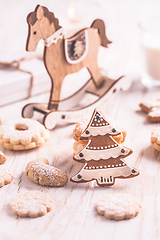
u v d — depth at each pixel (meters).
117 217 0.52
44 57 0.66
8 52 0.89
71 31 0.85
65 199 0.55
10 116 0.72
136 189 0.57
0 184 0.56
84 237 0.50
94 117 0.57
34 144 0.63
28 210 0.52
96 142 0.57
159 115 0.70
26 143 0.63
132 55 0.95
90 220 0.52
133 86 0.82
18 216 0.53
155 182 0.58
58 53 0.67
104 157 0.57
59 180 0.57
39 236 0.50
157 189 0.56
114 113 0.73
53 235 0.50
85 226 0.51
